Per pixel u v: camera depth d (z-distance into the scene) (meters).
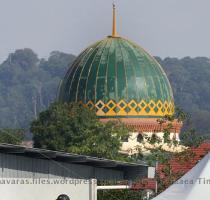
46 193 62.91
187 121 91.94
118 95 142.38
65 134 136.88
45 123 139.62
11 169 61.97
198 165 57.16
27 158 62.31
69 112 139.12
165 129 92.06
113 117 141.88
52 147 136.88
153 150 88.00
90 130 133.50
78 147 129.75
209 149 96.00
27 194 62.31
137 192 80.75
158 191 81.94
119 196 76.88
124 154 129.25
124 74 143.12
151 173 65.00
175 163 94.12
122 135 131.62
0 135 140.00
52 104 141.12
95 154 125.69
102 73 143.38
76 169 63.66
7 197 61.88
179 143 90.56
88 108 142.38
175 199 56.28
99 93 142.75
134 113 141.88
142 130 141.00
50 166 63.00
